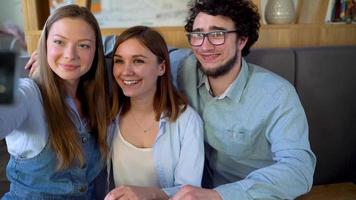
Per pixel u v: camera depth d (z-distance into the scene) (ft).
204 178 4.41
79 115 3.59
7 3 5.61
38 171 3.30
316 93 5.24
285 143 3.45
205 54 3.73
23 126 3.08
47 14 5.09
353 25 5.88
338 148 5.50
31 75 3.47
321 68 5.20
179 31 5.32
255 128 3.75
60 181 3.43
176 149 3.74
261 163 3.99
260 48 5.23
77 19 3.27
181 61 4.38
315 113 5.29
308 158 3.37
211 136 4.00
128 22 5.94
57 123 3.28
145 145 3.79
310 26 5.62
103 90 3.73
